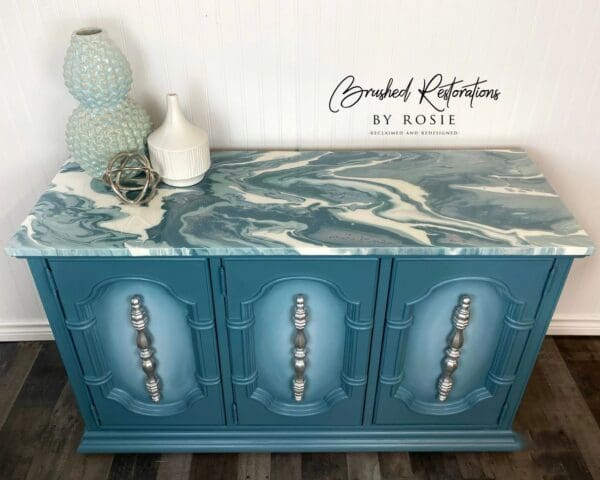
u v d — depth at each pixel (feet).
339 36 4.00
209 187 4.00
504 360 4.05
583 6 3.87
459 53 4.07
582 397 5.04
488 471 4.48
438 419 4.46
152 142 3.83
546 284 3.64
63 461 4.56
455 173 4.16
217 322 3.86
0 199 4.73
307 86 4.21
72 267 3.54
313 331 3.97
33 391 5.11
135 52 4.07
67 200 3.85
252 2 3.85
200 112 4.34
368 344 3.96
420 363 4.16
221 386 4.23
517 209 3.77
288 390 4.31
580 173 4.62
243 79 4.18
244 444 4.52
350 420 4.46
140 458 4.59
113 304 3.82
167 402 4.38
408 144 4.51
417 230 3.55
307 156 4.40
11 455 4.59
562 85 4.20
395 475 4.46
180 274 3.59
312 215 3.70
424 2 3.86
